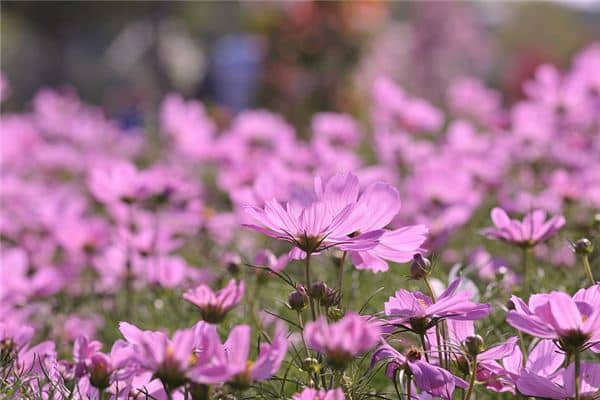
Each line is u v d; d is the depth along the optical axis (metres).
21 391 2.12
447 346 2.06
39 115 6.72
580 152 3.92
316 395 1.94
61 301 2.92
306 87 9.59
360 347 1.90
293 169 3.82
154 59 19.72
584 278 2.53
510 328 2.37
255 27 10.02
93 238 3.14
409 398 2.05
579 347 1.94
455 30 16.75
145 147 6.48
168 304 2.71
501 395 2.22
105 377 1.99
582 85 4.24
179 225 3.33
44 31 23.42
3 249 3.49
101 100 20.95
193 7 24.12
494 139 4.44
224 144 4.21
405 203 3.15
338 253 2.49
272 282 2.62
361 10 9.62
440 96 14.65
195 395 1.92
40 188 4.42
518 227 2.33
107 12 22.45
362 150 5.41
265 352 1.92
